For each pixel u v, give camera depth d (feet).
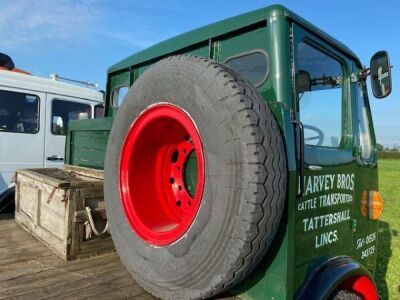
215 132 6.05
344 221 8.54
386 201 37.47
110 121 10.83
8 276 7.72
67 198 8.55
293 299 6.62
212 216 5.93
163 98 7.04
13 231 11.39
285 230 6.38
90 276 7.82
